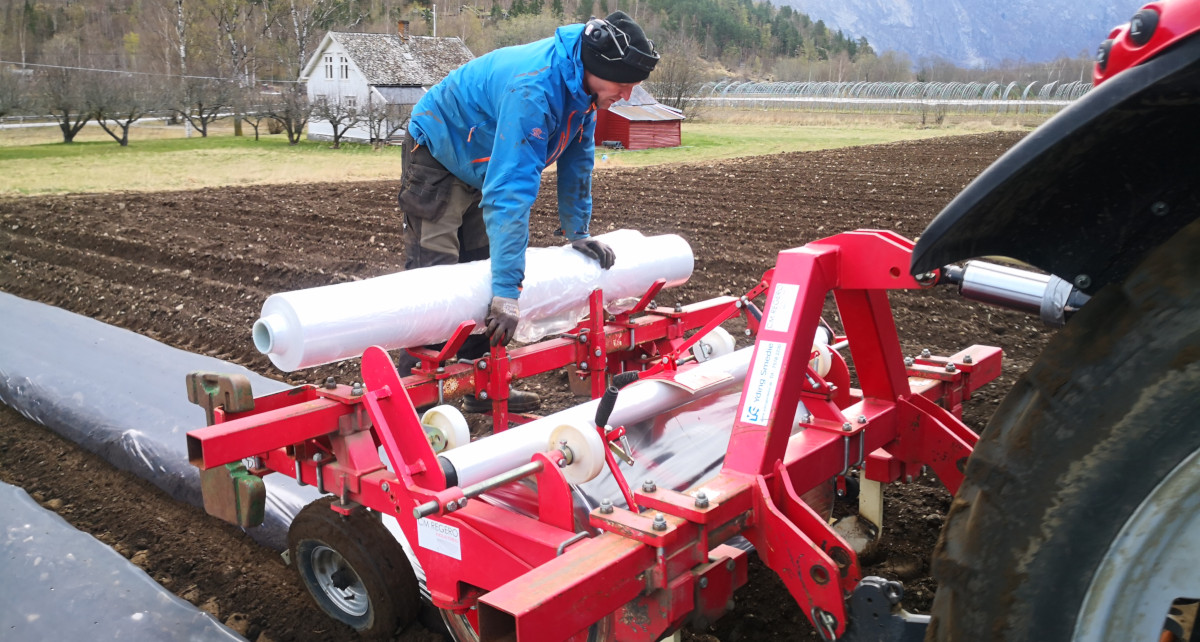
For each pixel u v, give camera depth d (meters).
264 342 2.93
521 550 2.28
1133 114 1.37
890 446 2.88
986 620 1.52
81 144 29.70
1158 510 1.37
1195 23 1.29
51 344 6.06
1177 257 1.36
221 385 2.76
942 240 1.58
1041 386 1.47
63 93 29.23
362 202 14.33
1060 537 1.44
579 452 2.36
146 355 5.82
